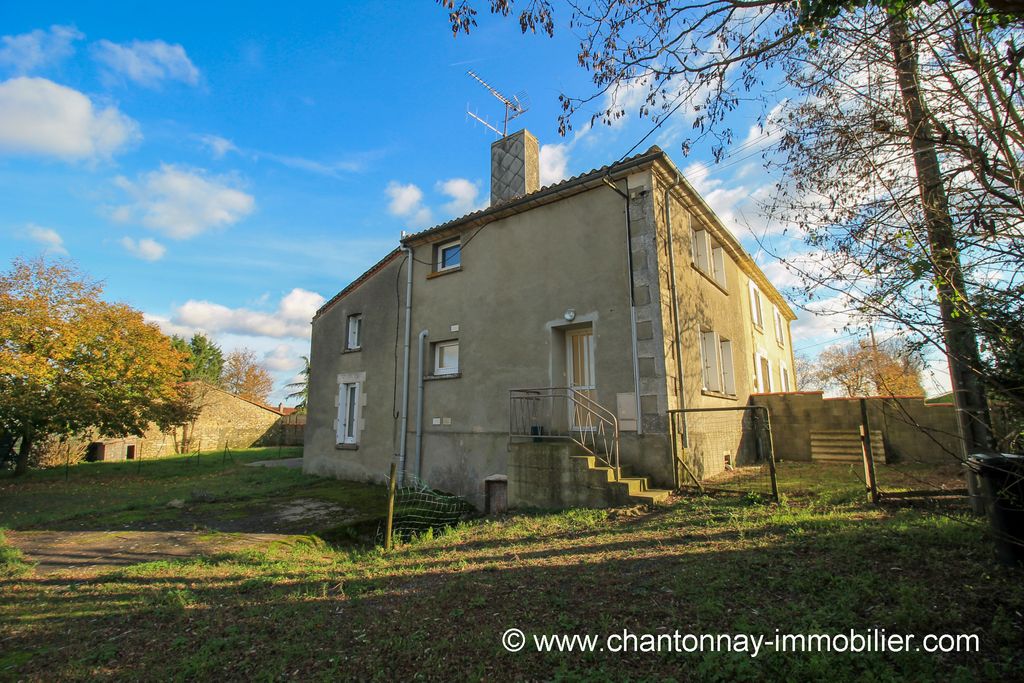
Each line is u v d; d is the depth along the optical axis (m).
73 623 4.39
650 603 3.81
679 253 9.54
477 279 10.94
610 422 8.67
